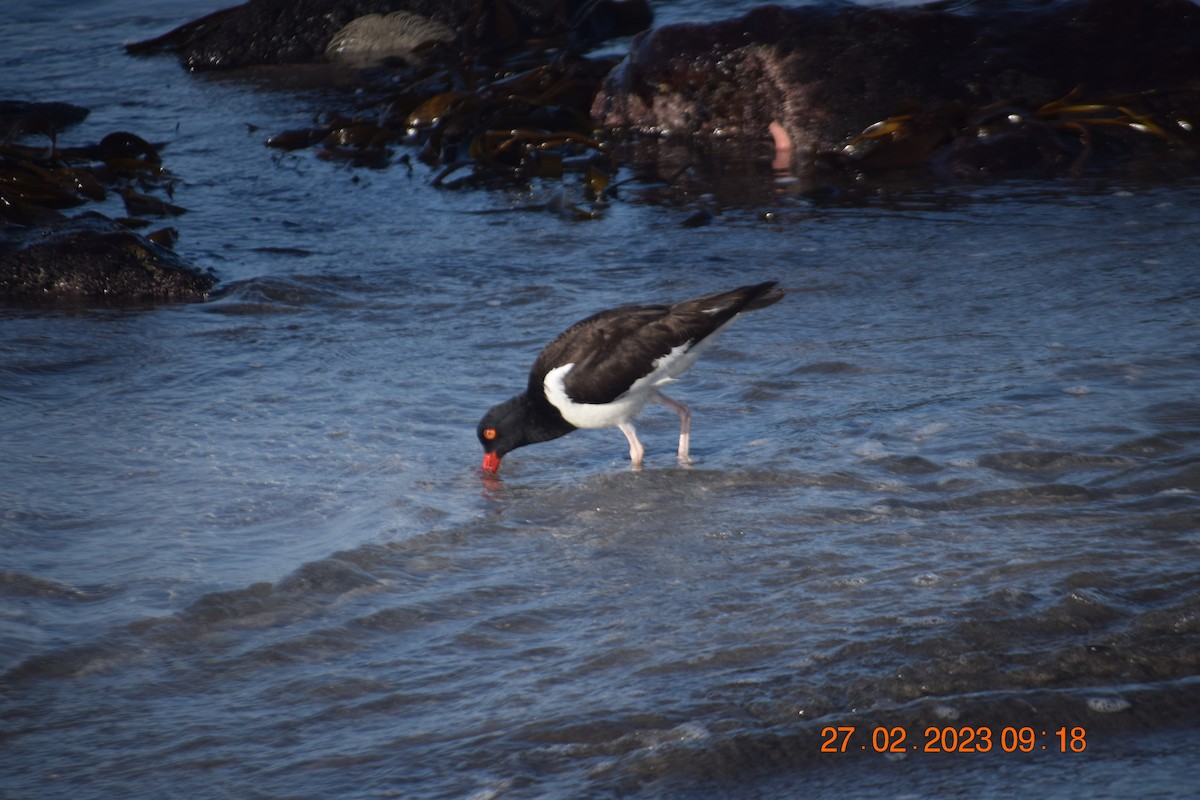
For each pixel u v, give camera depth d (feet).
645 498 34.91
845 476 35.12
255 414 41.70
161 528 33.47
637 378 36.17
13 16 132.16
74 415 41.75
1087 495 32.81
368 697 25.75
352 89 97.71
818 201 66.85
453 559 31.71
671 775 22.47
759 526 32.60
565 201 67.31
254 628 28.58
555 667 26.43
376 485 36.24
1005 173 69.05
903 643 26.08
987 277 52.70
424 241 63.16
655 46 80.28
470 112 80.84
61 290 55.42
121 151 79.97
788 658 25.95
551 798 22.00
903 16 75.36
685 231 62.80
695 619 28.02
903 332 46.91
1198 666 24.61
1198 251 53.78
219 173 77.97
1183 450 34.99
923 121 72.74
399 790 22.57
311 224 67.05
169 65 110.32
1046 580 28.27
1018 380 41.09
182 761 23.86
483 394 43.14
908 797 21.47
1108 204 62.13
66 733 24.89
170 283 55.57
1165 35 74.43
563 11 107.45
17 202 65.92
